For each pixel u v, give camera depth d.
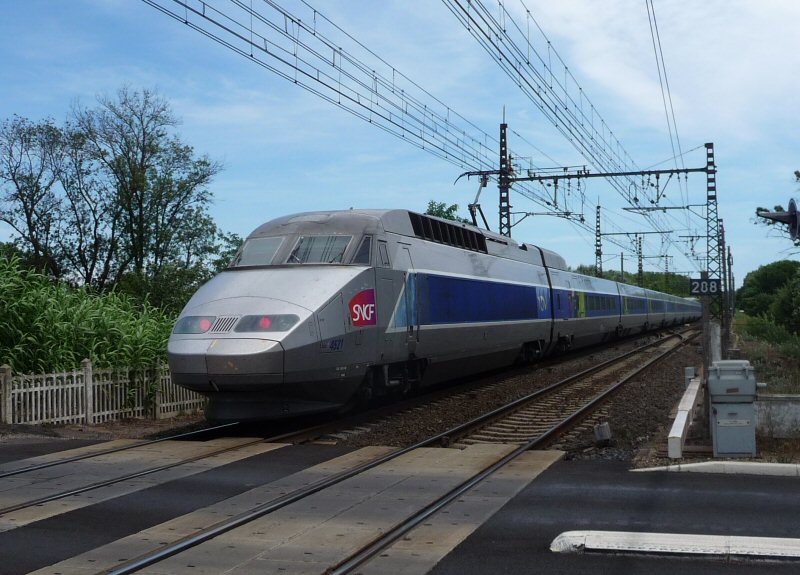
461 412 15.44
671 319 60.62
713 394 9.89
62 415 13.89
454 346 18.03
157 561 6.20
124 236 38.00
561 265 30.02
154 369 15.54
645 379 22.28
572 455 10.56
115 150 37.62
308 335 12.37
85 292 17.52
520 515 7.36
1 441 11.88
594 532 6.54
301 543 6.61
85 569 6.03
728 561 6.04
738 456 9.83
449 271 17.94
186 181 38.00
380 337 14.27
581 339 32.47
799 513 7.24
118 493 8.46
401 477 9.14
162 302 32.62
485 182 30.20
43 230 37.62
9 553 6.45
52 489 8.65
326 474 9.35
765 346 30.98
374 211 15.67
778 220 11.33
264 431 13.16
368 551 6.38
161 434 13.10
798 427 10.70
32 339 14.71
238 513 7.59
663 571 5.85
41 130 37.16
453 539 6.68
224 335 12.21
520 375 23.69
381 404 17.19
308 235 14.44
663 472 9.06
